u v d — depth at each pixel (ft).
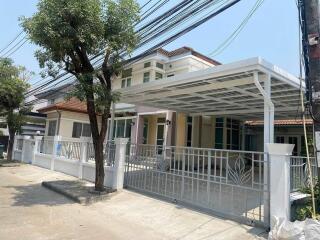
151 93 34.50
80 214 22.82
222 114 47.47
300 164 22.67
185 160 25.63
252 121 60.70
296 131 55.21
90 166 37.32
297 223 15.87
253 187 20.22
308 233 14.84
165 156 27.91
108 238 17.63
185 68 53.62
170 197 25.96
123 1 27.25
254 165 20.85
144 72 57.52
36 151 53.98
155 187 28.50
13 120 56.24
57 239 16.99
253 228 18.94
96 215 22.70
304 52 17.17
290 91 28.63
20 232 17.87
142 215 22.54
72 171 41.50
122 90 35.22
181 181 25.90
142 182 30.01
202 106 42.37
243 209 22.07
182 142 50.93
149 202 25.66
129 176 31.81
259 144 62.44
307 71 17.11
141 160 30.55
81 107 66.23
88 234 18.19
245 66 22.33
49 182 34.60
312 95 16.29
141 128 57.16
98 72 27.94
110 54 28.63
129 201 26.53
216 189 27.07
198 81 26.99
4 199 26.68
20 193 29.78
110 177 31.58
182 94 32.19
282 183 17.99
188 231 18.94
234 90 29.07
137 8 27.84
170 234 18.60
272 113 22.25
